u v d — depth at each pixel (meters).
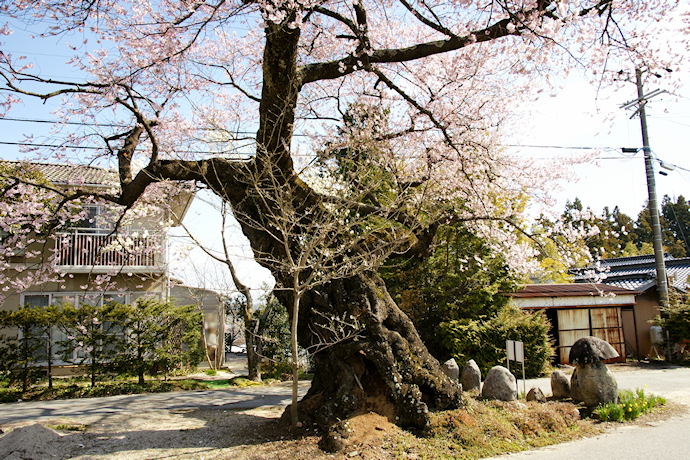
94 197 8.27
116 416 7.85
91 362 12.83
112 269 14.06
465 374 9.31
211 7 6.58
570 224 10.69
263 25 6.09
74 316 11.67
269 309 14.05
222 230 11.21
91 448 5.79
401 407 6.14
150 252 13.62
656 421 7.32
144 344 12.18
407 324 7.00
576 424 6.90
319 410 6.21
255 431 6.51
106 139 8.97
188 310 14.71
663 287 17.09
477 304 12.78
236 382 12.75
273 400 9.76
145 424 7.16
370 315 6.56
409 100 7.66
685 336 15.82
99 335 11.77
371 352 6.35
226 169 7.55
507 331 12.48
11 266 13.45
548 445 6.01
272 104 6.86
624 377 12.67
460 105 9.09
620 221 47.75
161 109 8.16
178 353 14.81
